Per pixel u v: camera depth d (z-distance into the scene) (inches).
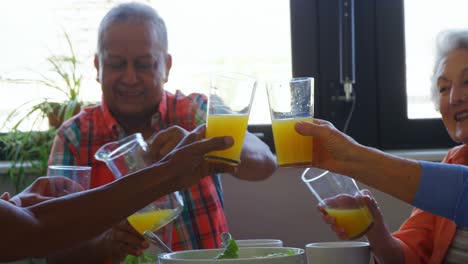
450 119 67.9
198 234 72.0
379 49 103.2
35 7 103.0
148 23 73.3
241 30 102.2
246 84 43.7
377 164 50.3
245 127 44.2
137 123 77.4
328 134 49.0
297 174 94.8
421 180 50.6
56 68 99.4
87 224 37.8
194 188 72.7
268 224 94.8
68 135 75.3
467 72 65.7
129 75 72.2
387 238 61.0
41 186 50.4
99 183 73.8
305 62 102.7
